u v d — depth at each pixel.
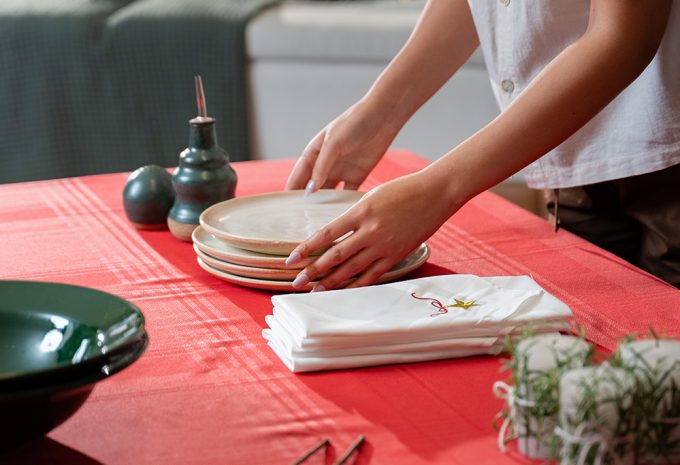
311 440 0.80
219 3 3.45
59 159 3.45
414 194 1.12
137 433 0.82
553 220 1.57
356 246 1.11
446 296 1.03
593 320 1.05
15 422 0.72
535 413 0.73
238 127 3.37
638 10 1.10
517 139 1.13
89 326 0.82
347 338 0.93
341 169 1.50
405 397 0.87
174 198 1.42
